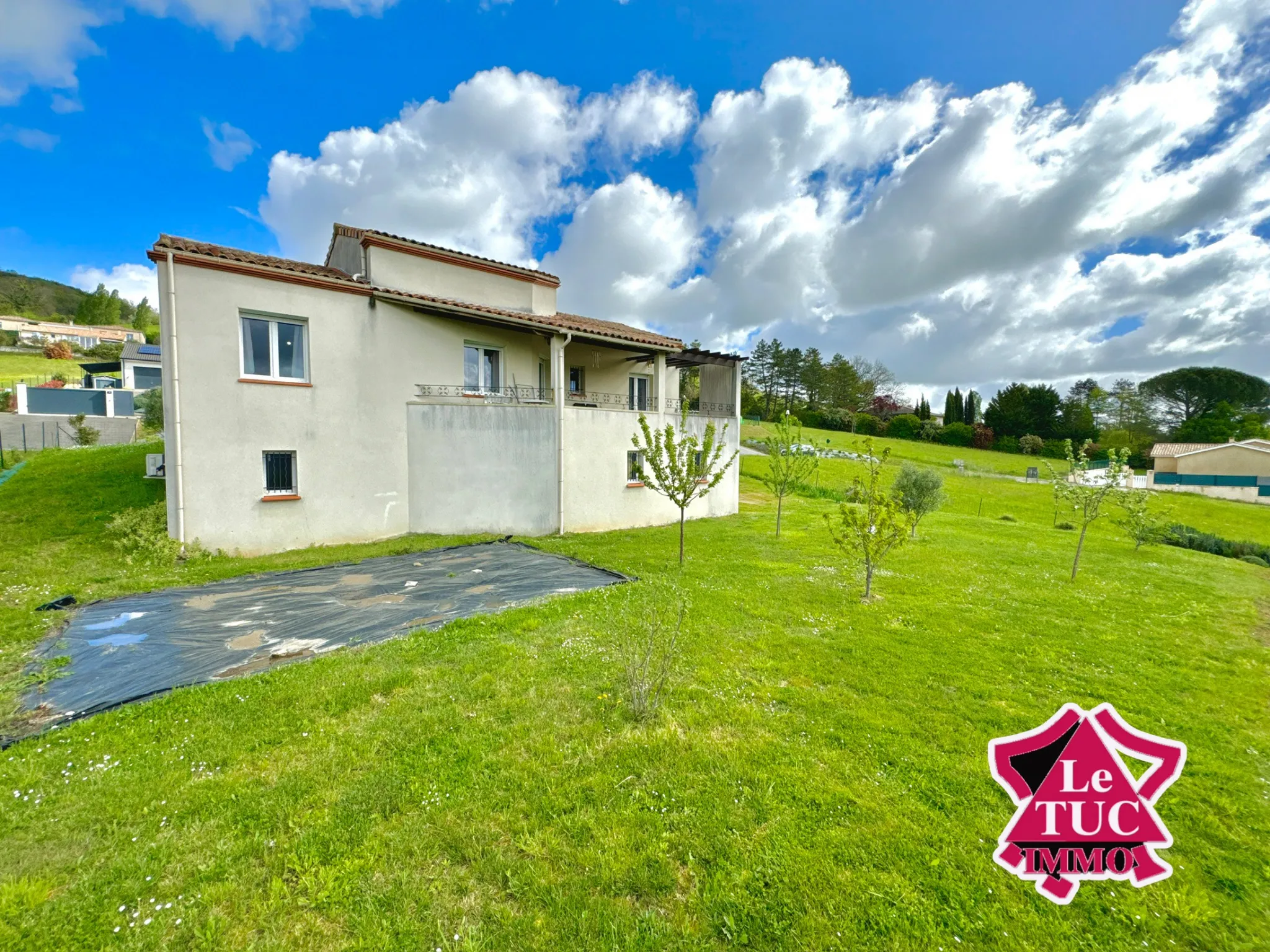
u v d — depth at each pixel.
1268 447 42.09
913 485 17.67
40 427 27.34
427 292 13.10
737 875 2.80
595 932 2.46
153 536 9.37
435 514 12.54
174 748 3.79
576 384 17.06
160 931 2.39
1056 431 59.41
